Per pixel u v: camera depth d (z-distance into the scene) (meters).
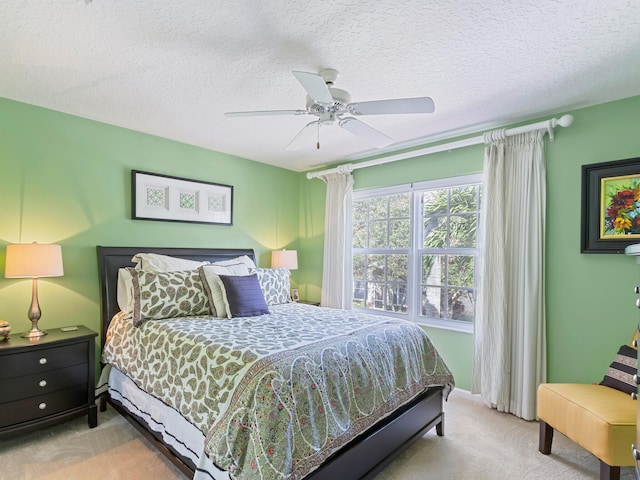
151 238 3.24
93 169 2.90
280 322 2.45
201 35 1.74
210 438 1.51
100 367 2.80
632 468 2.04
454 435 2.41
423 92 2.37
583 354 2.53
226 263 3.21
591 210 2.48
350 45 1.83
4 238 2.47
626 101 2.40
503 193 2.82
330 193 4.17
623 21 1.61
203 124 2.99
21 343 2.21
